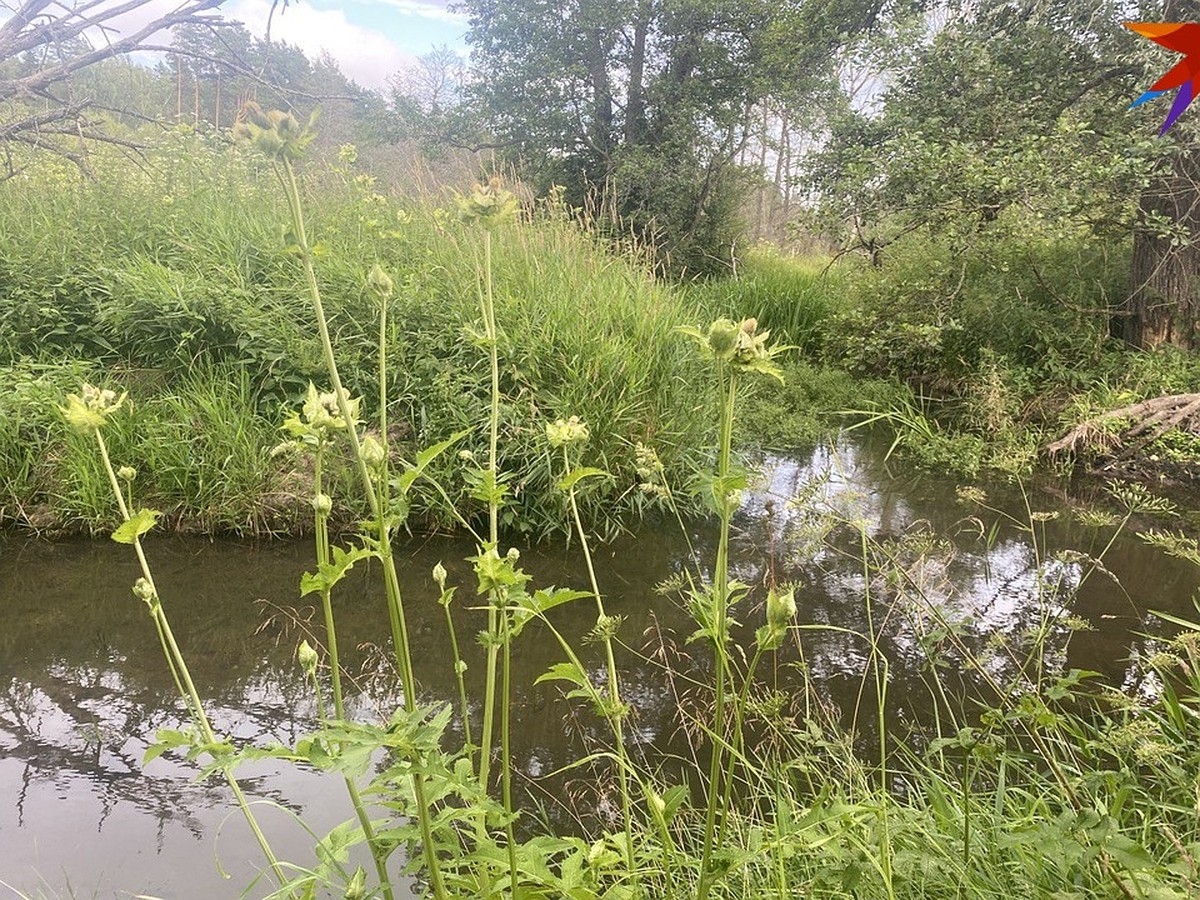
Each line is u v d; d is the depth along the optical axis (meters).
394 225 6.07
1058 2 6.07
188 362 4.71
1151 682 2.80
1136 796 1.97
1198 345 6.27
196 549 3.91
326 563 1.23
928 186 6.18
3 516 3.96
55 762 2.46
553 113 12.30
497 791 2.37
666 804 1.36
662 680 2.98
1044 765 2.30
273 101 7.20
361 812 1.25
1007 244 6.69
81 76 9.14
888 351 6.97
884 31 7.26
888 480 5.18
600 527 4.33
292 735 2.64
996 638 2.38
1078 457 5.43
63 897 1.95
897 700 2.79
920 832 1.74
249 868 2.06
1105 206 5.96
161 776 2.42
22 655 3.04
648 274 6.41
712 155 12.23
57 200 5.78
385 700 2.85
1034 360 6.62
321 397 1.29
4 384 4.37
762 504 4.74
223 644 3.17
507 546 4.10
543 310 4.97
